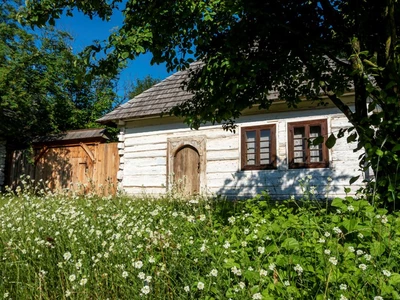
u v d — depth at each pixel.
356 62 3.66
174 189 8.03
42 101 15.84
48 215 4.42
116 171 12.16
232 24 3.87
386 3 3.27
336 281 1.86
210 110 4.17
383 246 2.08
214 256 2.30
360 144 3.12
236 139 10.06
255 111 9.84
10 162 14.66
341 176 8.55
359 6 3.63
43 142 13.88
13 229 3.72
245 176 9.76
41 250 3.13
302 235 2.51
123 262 2.65
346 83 4.53
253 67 3.75
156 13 3.42
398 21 3.58
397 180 2.94
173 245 2.56
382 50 3.54
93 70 3.64
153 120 11.44
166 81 12.72
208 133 10.51
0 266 2.91
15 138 14.93
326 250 1.97
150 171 11.30
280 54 4.09
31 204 5.05
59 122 19.12
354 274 1.90
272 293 1.93
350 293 1.80
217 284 2.08
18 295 2.56
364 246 2.18
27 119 15.08
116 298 2.27
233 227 2.97
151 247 2.60
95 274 2.47
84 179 12.87
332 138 3.16
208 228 2.97
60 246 3.21
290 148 9.27
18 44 15.02
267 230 2.53
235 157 10.00
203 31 3.68
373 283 1.83
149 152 11.42
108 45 3.56
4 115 14.12
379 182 2.98
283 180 9.21
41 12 3.46
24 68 15.04
